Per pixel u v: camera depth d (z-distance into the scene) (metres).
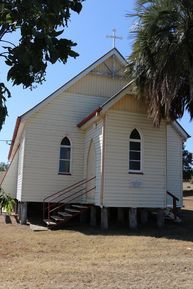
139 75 18.08
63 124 22.52
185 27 16.98
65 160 22.39
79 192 22.00
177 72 16.98
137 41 17.73
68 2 3.35
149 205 19.12
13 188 26.17
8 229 18.92
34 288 8.87
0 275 10.21
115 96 18.81
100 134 19.28
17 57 3.17
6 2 3.16
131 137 19.48
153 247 14.36
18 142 25.34
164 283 9.29
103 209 18.52
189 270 10.71
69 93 22.94
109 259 12.35
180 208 24.66
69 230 18.25
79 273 10.35
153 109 18.33
